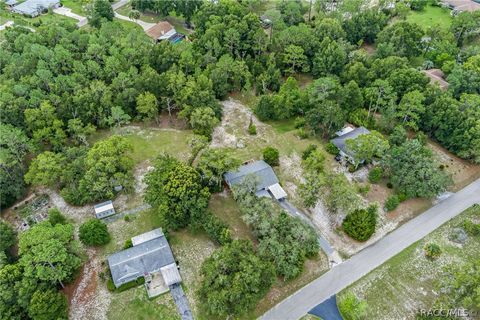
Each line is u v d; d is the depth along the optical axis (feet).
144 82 278.87
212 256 179.73
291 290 187.01
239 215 219.20
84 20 451.12
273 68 317.42
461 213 228.43
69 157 234.99
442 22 449.48
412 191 224.53
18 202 231.30
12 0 471.21
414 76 289.53
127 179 222.89
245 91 308.60
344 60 327.88
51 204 228.43
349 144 240.73
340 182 222.48
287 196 232.53
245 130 283.38
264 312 177.99
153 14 476.54
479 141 245.45
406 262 200.95
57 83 274.36
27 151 254.68
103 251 201.05
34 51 298.76
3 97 252.83
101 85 274.77
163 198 197.88
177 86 279.49
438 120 265.95
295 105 287.69
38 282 169.78
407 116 279.69
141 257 188.75
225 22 359.66
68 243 185.37
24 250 173.47
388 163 237.66
